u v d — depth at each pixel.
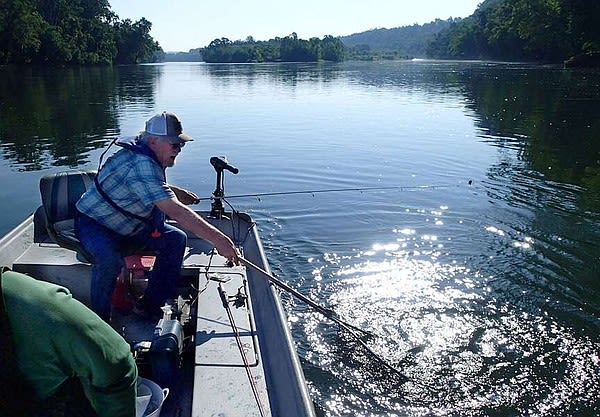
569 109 21.00
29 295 1.71
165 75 50.84
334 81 39.97
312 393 4.52
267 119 18.45
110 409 1.83
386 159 12.07
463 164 11.74
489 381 4.72
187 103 23.70
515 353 5.09
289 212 8.49
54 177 3.78
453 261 6.90
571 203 9.21
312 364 4.88
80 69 58.72
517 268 6.75
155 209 3.27
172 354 2.77
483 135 15.28
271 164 11.48
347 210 8.62
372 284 6.29
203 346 2.94
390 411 4.36
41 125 16.42
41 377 1.75
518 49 75.50
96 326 1.76
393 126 16.84
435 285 6.30
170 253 3.35
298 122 17.69
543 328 5.49
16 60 56.00
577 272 6.66
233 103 23.83
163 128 3.08
